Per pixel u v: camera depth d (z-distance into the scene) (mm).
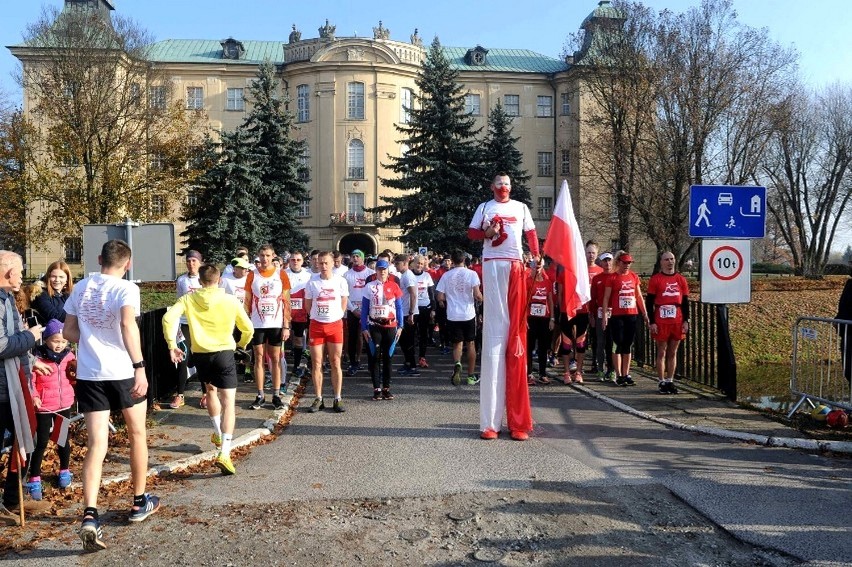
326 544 5047
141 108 37312
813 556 4711
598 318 11984
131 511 5531
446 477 6539
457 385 12164
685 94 32969
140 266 10500
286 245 37781
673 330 10758
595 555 4805
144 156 37344
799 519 5359
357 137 56625
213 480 6633
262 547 5008
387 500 5926
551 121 63250
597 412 9570
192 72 59625
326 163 56688
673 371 10922
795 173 51906
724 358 10359
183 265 54750
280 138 37844
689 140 33938
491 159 42250
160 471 6824
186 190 37219
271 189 37062
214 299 7102
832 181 50219
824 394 8758
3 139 35250
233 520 5531
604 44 38438
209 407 7508
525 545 4992
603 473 6586
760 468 6719
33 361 5988
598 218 39844
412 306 13414
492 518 5484
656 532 5180
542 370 12125
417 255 14945
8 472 5855
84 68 35438
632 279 11641
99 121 35656
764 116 33156
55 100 35062
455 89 38688
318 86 56688
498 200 8562
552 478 6453
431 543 5047
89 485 5090
